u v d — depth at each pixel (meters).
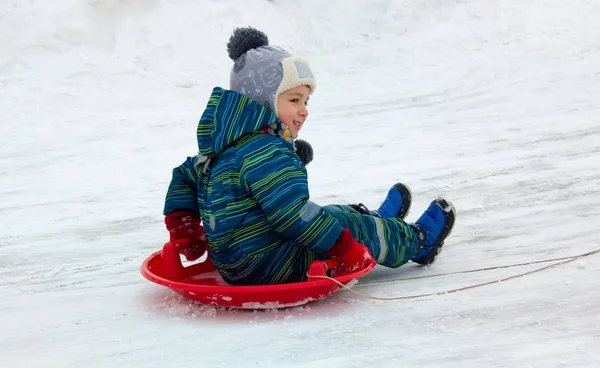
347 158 7.07
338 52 12.77
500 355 3.06
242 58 3.72
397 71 11.37
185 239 4.00
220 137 3.62
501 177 6.07
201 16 12.25
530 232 4.73
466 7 13.48
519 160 6.52
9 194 6.44
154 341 3.37
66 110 9.42
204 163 3.78
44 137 8.30
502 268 4.11
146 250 4.96
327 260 3.61
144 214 5.82
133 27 11.68
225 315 3.62
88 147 7.94
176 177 4.00
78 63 10.81
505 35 12.41
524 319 3.40
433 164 6.66
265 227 3.57
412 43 12.70
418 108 9.04
